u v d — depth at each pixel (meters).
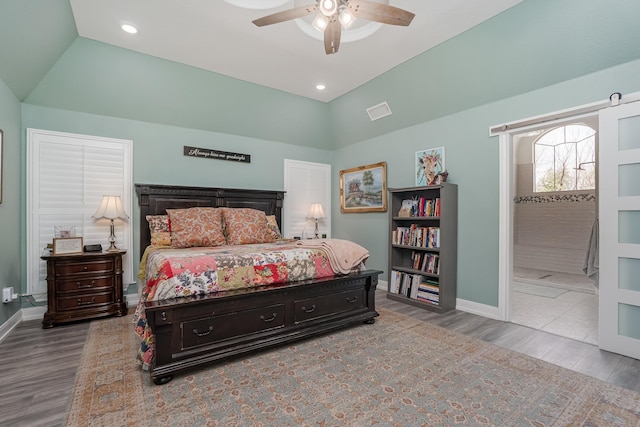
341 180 5.30
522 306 3.64
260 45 3.07
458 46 2.96
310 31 2.90
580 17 2.26
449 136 3.60
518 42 2.63
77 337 2.62
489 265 3.19
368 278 2.99
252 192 4.59
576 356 2.29
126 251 3.38
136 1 2.42
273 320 2.39
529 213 6.87
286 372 2.03
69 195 3.36
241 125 4.43
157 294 2.02
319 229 5.37
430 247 3.53
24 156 3.14
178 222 3.44
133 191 3.72
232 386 1.86
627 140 2.30
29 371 2.03
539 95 2.80
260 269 2.44
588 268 3.94
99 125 3.54
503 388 1.84
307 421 1.54
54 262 2.91
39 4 2.21
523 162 7.09
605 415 1.59
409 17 2.04
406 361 2.19
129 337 2.62
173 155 4.00
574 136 6.44
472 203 3.35
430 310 3.40
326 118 4.99
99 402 1.69
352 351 2.35
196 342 2.04
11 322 2.80
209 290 2.19
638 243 2.26
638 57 2.24
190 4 2.46
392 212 4.00
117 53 3.12
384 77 3.76
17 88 2.90
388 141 4.43
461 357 2.25
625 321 2.30
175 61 3.38
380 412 1.61
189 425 1.50
